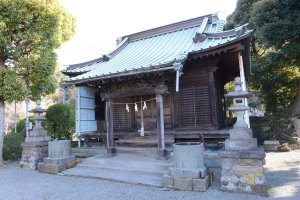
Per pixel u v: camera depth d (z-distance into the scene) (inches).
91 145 405.7
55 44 380.5
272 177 239.9
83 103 394.0
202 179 201.6
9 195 217.3
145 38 500.1
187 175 207.5
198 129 335.0
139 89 313.6
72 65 441.4
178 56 265.0
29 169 323.6
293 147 410.9
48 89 382.6
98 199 195.8
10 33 331.9
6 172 311.6
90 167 303.3
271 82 587.2
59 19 376.8
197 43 356.8
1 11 319.6
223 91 432.5
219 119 353.7
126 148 334.0
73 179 262.4
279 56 499.5
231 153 197.5
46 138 349.7
